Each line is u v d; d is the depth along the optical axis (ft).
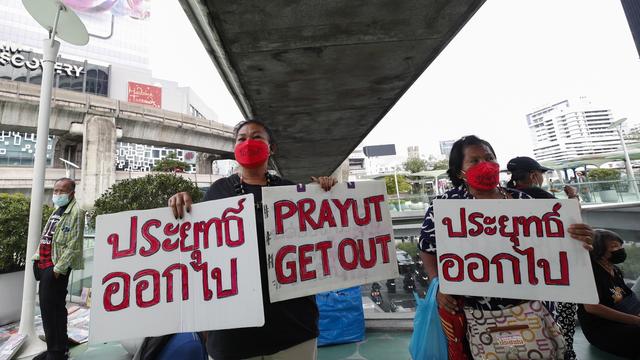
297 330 4.33
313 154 32.12
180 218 4.53
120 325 4.04
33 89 51.44
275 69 14.08
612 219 30.32
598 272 8.01
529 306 4.42
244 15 10.37
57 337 8.57
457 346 4.67
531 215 4.64
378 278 4.99
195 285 4.26
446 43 12.67
